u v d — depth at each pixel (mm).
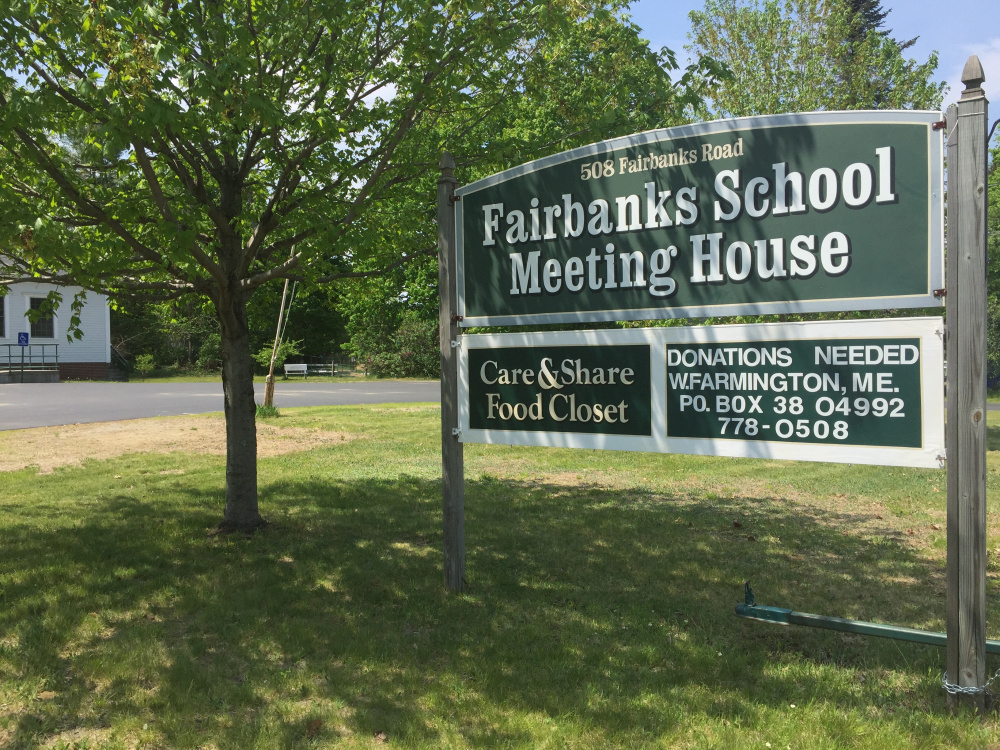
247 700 3854
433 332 43406
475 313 5484
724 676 4148
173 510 8078
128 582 5672
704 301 4621
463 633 4746
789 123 4309
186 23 5758
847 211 4145
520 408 5305
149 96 5293
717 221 4562
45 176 6594
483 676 4129
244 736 3486
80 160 6867
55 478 9961
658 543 6836
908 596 5406
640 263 4844
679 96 6922
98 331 37875
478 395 5469
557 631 4805
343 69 6328
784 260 4344
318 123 5879
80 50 5449
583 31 7059
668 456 12266
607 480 10188
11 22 5242
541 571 6027
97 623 4836
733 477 10320
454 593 5480
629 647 4520
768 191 4383
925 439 3924
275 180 7359
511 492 9273
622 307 4926
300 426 15938
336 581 5750
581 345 5062
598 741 3469
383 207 7902
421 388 30547
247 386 7234
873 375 4059
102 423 16109
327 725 3633
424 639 4672
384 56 6719
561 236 5141
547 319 5207
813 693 3908
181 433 14562
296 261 6812
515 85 7109
